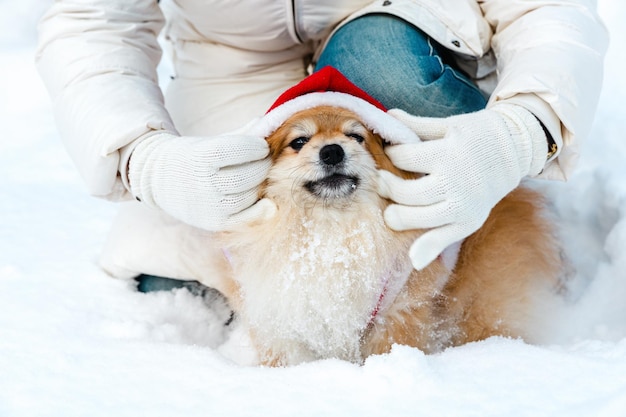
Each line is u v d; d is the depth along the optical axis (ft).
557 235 7.93
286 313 6.29
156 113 6.78
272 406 4.87
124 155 6.57
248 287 6.42
